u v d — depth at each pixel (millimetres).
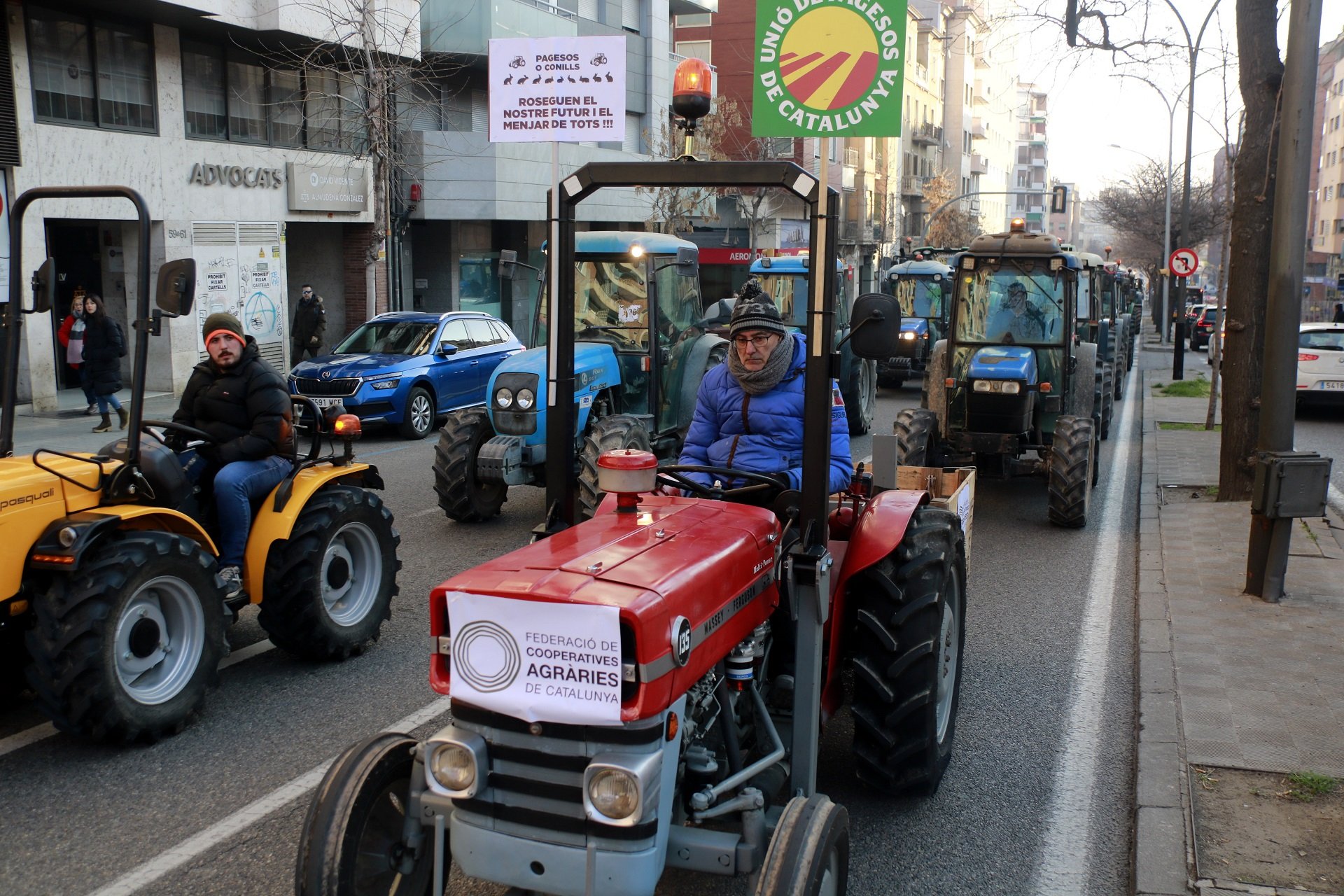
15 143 15234
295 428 6363
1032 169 114125
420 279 26781
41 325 15789
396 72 20297
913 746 4219
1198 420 16703
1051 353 10289
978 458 10406
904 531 4242
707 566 3121
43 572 4848
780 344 4164
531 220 26953
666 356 9703
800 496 3584
